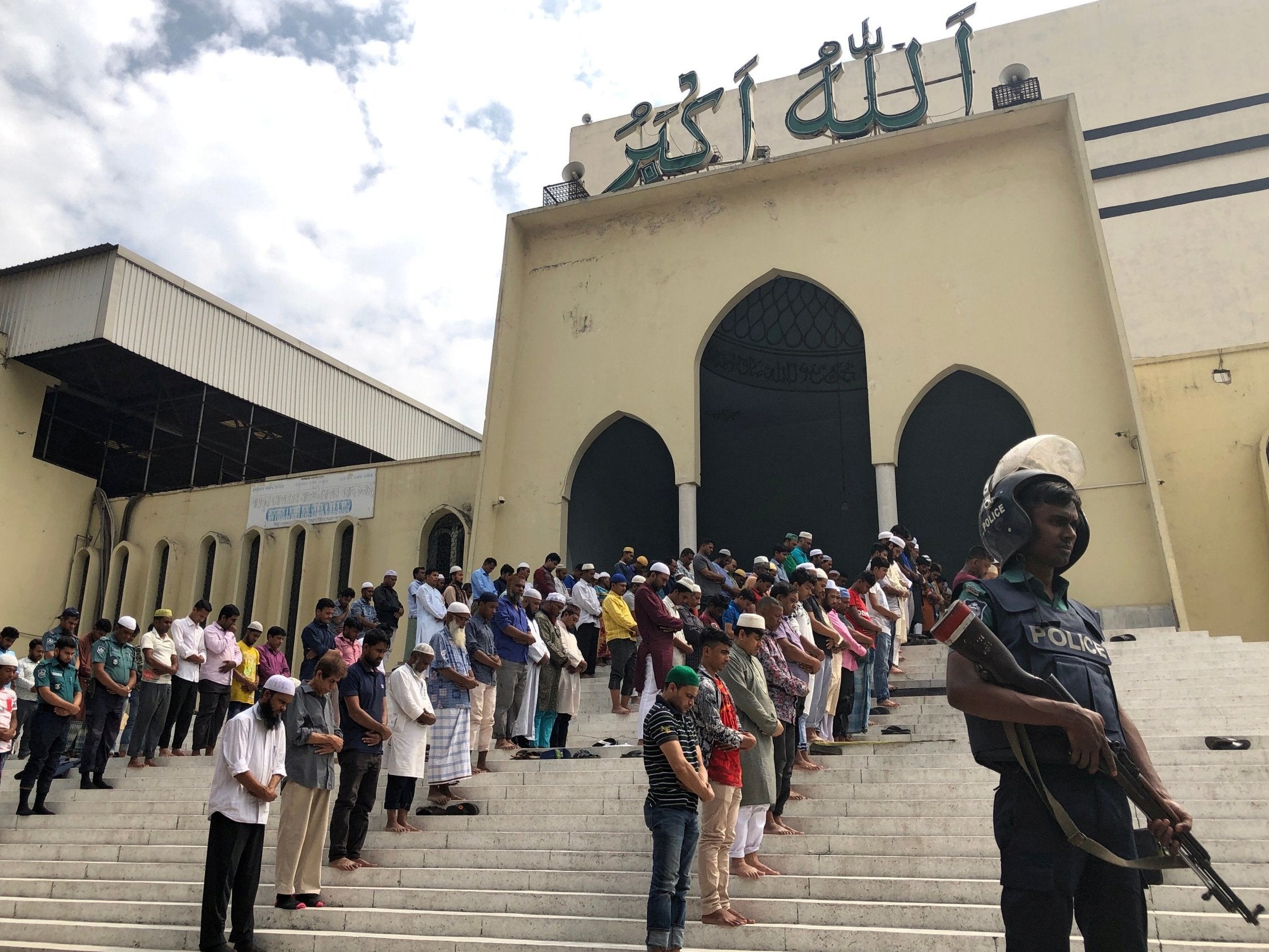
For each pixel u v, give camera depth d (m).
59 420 22.20
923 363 15.74
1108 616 13.59
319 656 10.11
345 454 24.92
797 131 17.52
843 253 16.77
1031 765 2.74
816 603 8.75
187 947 6.23
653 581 9.73
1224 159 23.75
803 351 20.33
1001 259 15.79
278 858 6.41
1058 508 3.06
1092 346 14.90
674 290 17.73
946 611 2.85
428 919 6.04
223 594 20.08
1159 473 16.25
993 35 26.02
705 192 18.02
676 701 5.23
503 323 18.25
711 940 5.43
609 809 7.57
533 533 17.27
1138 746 2.93
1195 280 23.22
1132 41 25.11
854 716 9.27
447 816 7.80
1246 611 15.24
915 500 20.00
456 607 8.68
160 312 20.41
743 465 22.12
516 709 9.34
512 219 18.89
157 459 24.25
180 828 8.48
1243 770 6.77
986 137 16.45
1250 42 24.19
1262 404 16.00
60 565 21.08
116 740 10.02
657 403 17.19
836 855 6.35
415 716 7.60
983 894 5.54
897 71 26.42
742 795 5.97
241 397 21.66
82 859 8.07
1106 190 24.59
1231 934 4.89
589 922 5.71
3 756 8.82
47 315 20.14
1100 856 2.61
